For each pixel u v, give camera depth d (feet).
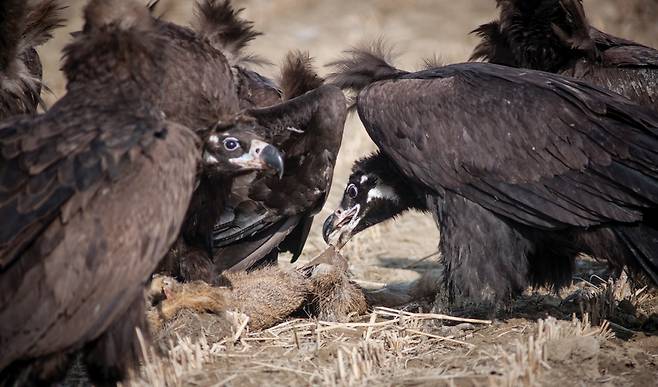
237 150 39.96
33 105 42.55
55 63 87.56
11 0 40.73
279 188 43.29
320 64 84.38
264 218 44.06
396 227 61.26
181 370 35.86
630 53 48.93
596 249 40.29
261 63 47.62
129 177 32.01
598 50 48.49
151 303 39.01
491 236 41.22
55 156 32.22
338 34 96.58
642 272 39.75
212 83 39.81
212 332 38.99
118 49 35.94
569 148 39.75
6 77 41.16
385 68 46.14
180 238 41.55
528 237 41.47
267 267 43.93
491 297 41.39
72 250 30.86
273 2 105.09
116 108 34.68
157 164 32.58
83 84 35.86
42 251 30.71
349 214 47.75
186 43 39.86
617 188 38.86
